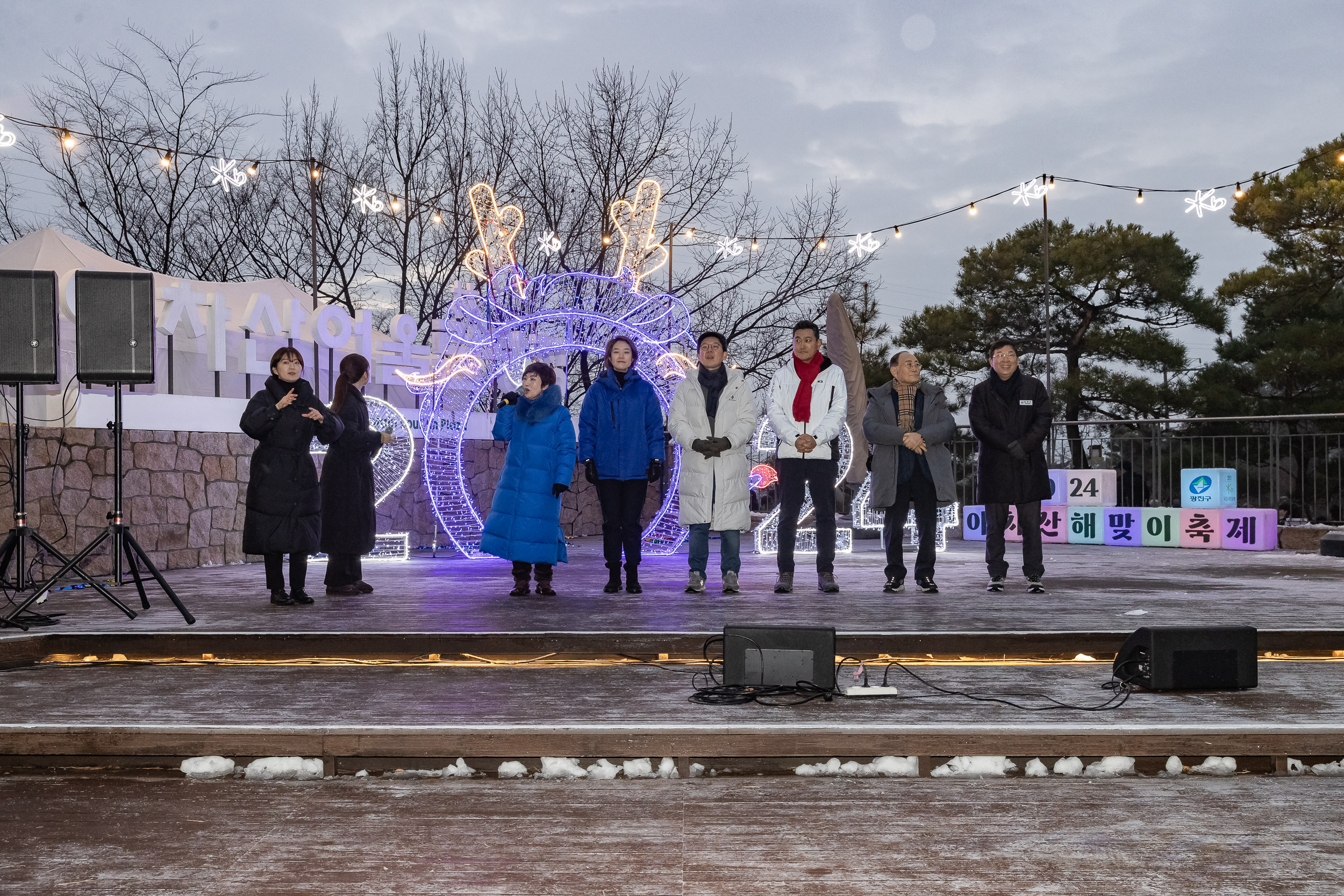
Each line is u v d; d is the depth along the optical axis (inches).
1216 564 372.5
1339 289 910.4
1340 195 847.1
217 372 387.2
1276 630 192.4
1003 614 215.9
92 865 98.1
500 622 203.6
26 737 131.0
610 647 186.4
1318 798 118.0
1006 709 143.5
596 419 263.0
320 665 181.6
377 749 129.4
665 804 117.0
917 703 148.2
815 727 130.2
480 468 502.6
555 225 851.4
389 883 93.9
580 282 731.4
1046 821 110.2
